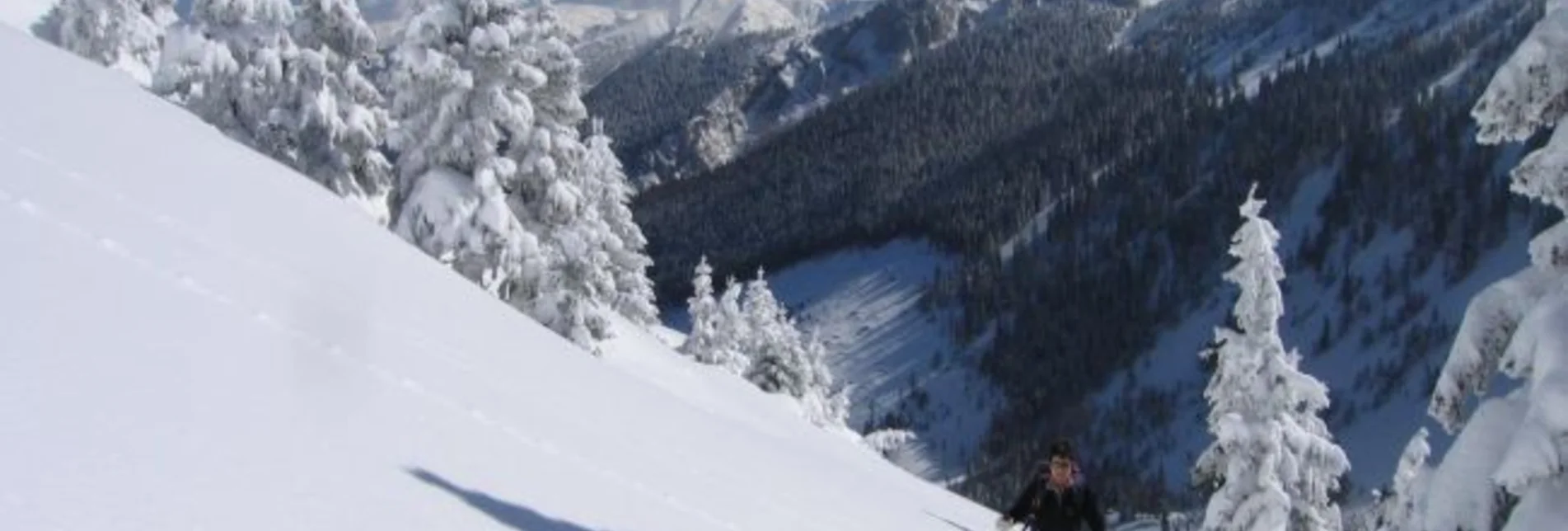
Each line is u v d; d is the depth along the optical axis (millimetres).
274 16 36062
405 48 33969
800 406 68750
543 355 18469
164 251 11188
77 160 13555
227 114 35656
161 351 8078
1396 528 9672
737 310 71562
